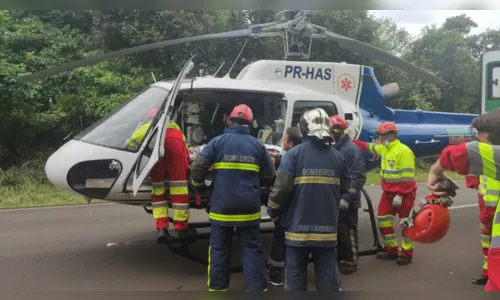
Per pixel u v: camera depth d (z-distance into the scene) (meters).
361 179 4.99
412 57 24.92
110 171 5.05
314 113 3.78
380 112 7.16
